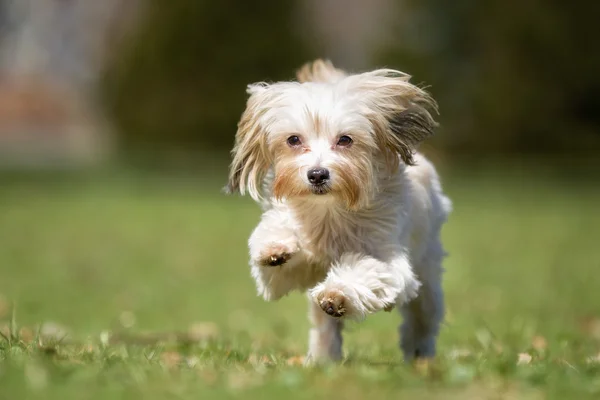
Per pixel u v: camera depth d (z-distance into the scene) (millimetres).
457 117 40406
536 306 12734
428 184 7688
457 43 40188
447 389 5312
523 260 17375
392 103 7039
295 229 6777
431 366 5832
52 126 55031
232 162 7359
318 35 43188
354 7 52844
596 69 39406
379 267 6434
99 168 37188
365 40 48188
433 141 39281
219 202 27453
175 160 40156
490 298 13383
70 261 16625
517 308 12562
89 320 11109
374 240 6730
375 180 6820
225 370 5855
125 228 21484
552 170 37344
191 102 41531
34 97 55719
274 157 6988
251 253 6797
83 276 15086
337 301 6191
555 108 40125
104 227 21562
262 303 13180
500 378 5672
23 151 44344
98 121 51094
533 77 39875
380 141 6941
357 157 6734
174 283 14727
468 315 11797
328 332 7191
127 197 28219
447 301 13070
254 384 5375
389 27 40469
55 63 62906
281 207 6910
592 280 15164
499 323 11039
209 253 18062
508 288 14328
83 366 5746
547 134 40469
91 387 5199
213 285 14617
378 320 11578
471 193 29953
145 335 9023
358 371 5695
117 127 42719
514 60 39750
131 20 45750
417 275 7609
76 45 62719
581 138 40406
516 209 26109
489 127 40188
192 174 35750
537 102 39906
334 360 6906
